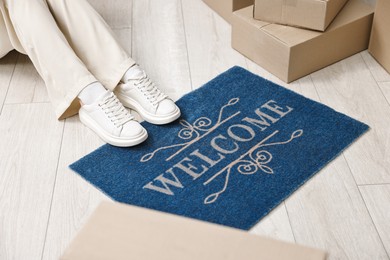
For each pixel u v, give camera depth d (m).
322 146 1.58
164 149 1.59
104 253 0.85
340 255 1.27
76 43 1.77
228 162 1.53
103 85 1.77
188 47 2.08
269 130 1.65
